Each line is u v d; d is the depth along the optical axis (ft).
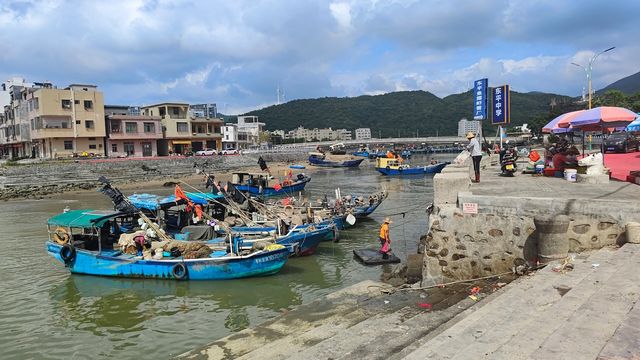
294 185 139.03
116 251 58.03
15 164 175.42
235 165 236.02
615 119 44.16
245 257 52.95
